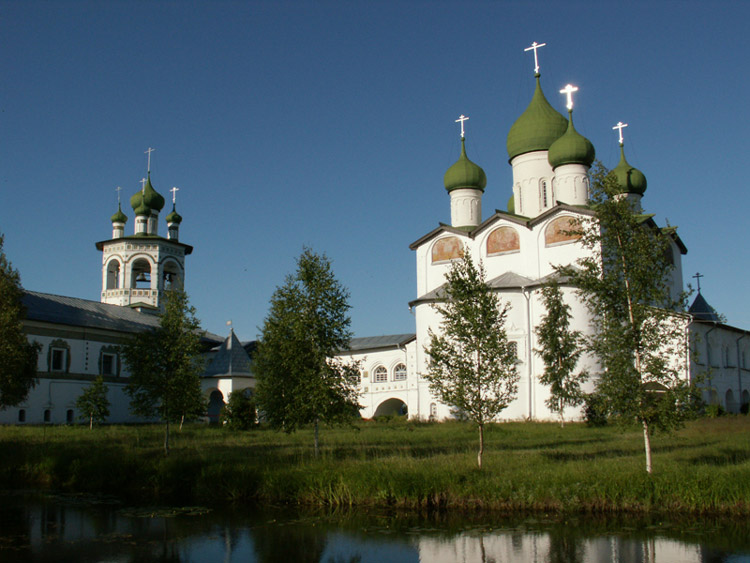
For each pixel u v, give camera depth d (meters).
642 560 15.83
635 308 22.38
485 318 25.20
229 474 24.27
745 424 40.72
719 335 61.28
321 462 25.20
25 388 39.94
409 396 63.97
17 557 17.02
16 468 28.58
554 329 46.19
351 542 17.95
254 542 18.19
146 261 80.19
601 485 20.23
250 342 83.31
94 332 63.66
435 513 20.69
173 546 17.94
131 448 31.34
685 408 21.83
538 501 20.50
